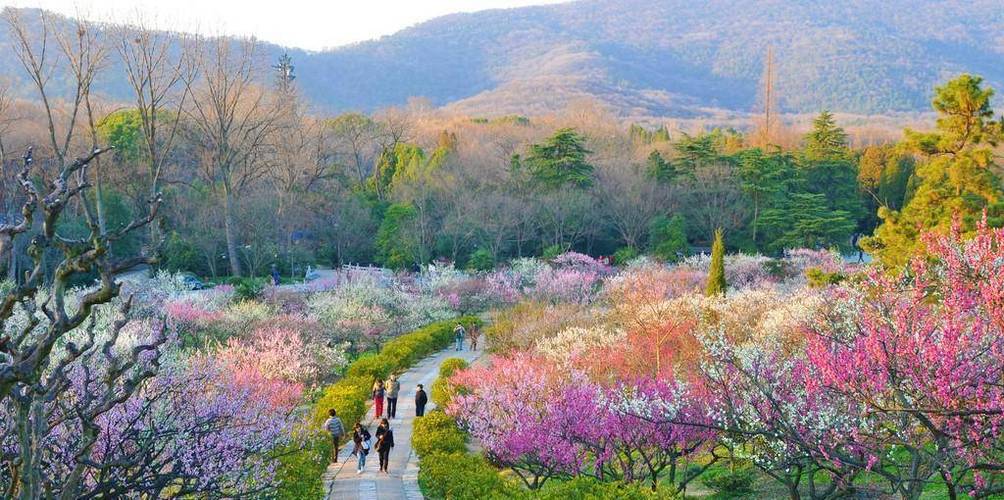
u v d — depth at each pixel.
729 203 74.62
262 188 72.25
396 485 22.73
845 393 14.30
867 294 18.22
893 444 15.19
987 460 13.83
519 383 24.69
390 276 60.19
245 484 14.38
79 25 55.53
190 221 64.25
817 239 70.81
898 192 80.94
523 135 103.62
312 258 67.81
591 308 44.78
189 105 88.56
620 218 71.81
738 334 32.28
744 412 16.73
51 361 17.80
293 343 35.47
